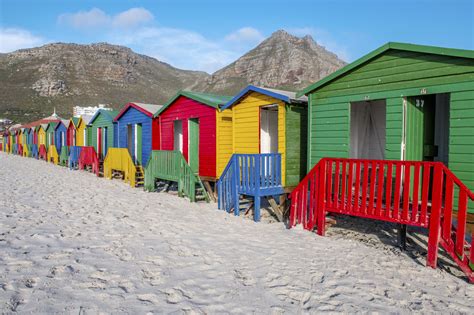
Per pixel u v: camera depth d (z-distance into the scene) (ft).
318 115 29.43
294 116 33.24
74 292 13.84
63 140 93.15
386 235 25.63
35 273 15.35
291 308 13.78
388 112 25.00
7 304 12.41
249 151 36.37
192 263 18.20
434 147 25.89
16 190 39.83
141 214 29.55
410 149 24.72
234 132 38.01
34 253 17.95
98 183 50.96
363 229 27.27
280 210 32.12
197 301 13.91
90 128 75.46
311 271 17.84
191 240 22.36
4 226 22.86
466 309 14.42
